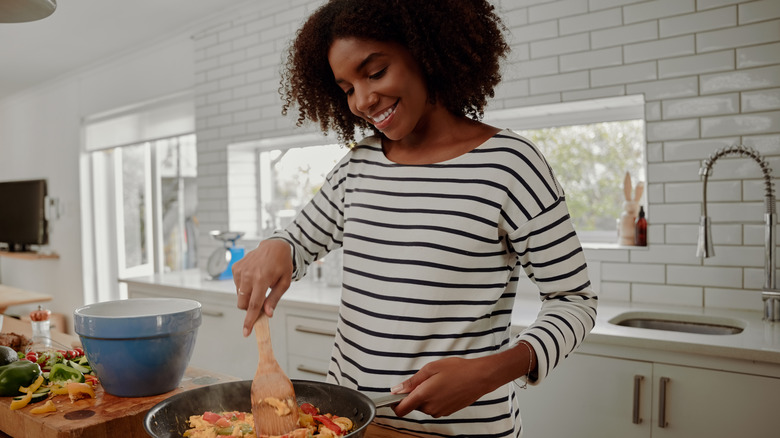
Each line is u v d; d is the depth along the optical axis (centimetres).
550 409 180
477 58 98
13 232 567
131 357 107
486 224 91
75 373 116
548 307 90
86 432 96
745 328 172
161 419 81
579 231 256
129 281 326
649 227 213
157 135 427
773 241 182
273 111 329
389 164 102
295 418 82
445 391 76
